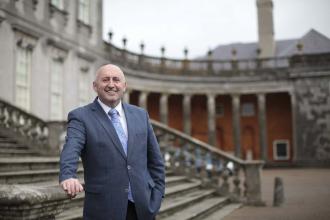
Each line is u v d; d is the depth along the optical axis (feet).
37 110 73.46
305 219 36.47
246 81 146.41
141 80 134.10
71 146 12.87
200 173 52.49
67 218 24.94
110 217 13.05
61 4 84.02
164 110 139.95
